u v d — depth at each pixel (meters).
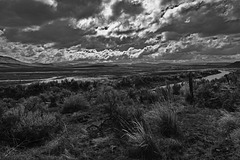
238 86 14.62
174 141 5.45
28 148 5.95
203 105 9.84
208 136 5.89
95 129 7.14
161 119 6.33
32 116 7.40
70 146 5.60
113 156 5.07
